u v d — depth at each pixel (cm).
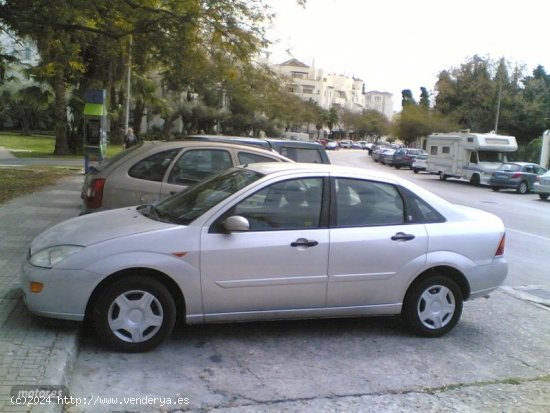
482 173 3002
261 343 504
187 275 462
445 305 539
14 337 448
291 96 6350
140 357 457
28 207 1106
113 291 451
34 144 3884
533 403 411
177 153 763
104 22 1359
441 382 442
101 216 529
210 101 4888
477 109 5366
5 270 629
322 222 503
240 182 516
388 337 537
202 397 395
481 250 543
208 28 1232
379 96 19250
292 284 488
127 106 2806
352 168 550
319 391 414
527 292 762
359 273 505
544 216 1756
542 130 5225
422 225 532
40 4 1238
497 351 520
